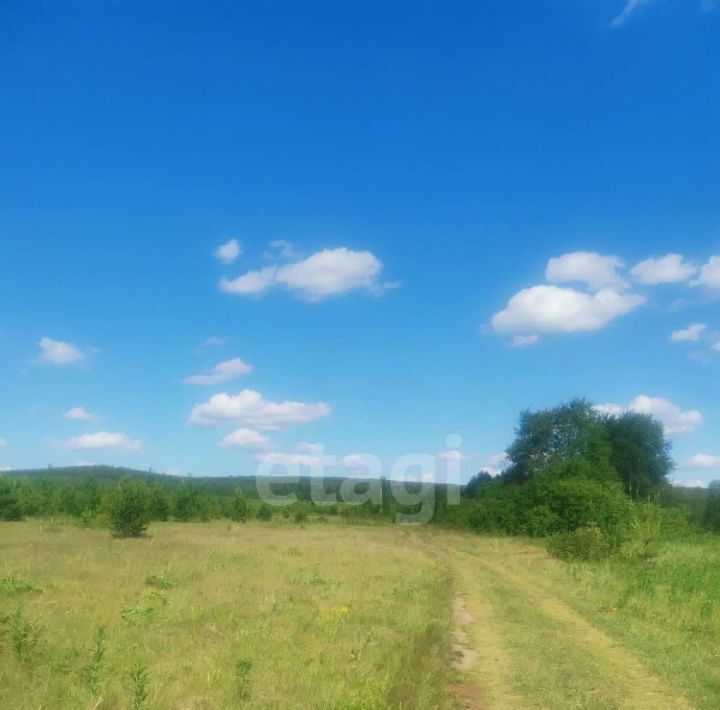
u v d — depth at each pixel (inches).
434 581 786.8
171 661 360.8
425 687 341.4
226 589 641.6
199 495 2224.4
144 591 611.5
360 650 406.9
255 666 358.9
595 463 2423.7
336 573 815.7
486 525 2127.2
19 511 1866.4
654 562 975.6
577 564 1039.0
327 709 295.7
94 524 1622.8
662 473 2696.9
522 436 2886.3
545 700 344.5
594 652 452.8
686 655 440.5
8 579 615.2
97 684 301.0
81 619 465.7
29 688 304.5
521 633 518.0
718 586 666.2
